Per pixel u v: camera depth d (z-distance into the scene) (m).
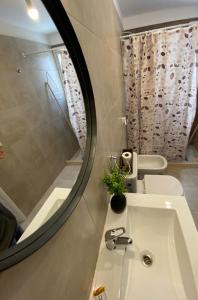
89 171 0.67
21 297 0.33
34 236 0.36
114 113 1.34
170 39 1.88
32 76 0.39
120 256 0.78
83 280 0.63
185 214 0.93
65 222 0.48
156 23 2.61
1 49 0.31
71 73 0.56
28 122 0.37
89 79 0.67
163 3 2.28
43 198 0.41
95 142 0.74
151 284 0.78
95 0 0.87
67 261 0.53
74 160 0.58
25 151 0.36
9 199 0.31
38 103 0.41
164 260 0.87
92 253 0.73
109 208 1.01
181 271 0.79
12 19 0.33
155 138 2.46
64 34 0.51
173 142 2.46
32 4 0.38
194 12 2.46
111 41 1.31
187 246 0.78
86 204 0.69
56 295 0.46
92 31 0.80
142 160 2.30
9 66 0.33
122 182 0.97
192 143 2.83
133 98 2.24
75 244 0.59
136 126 2.38
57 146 0.48
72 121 0.58
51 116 0.46
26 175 0.36
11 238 0.31
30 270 0.36
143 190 1.75
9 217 0.31
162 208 0.98
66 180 0.52
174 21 2.55
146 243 0.96
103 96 0.98
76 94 0.60
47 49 0.44
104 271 0.73
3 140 0.31
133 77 2.13
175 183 1.74
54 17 0.46
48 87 0.45
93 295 0.66
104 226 0.91
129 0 2.09
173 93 2.14
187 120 2.28
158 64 2.01
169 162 2.63
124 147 1.96
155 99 2.20
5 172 0.31
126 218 0.95
